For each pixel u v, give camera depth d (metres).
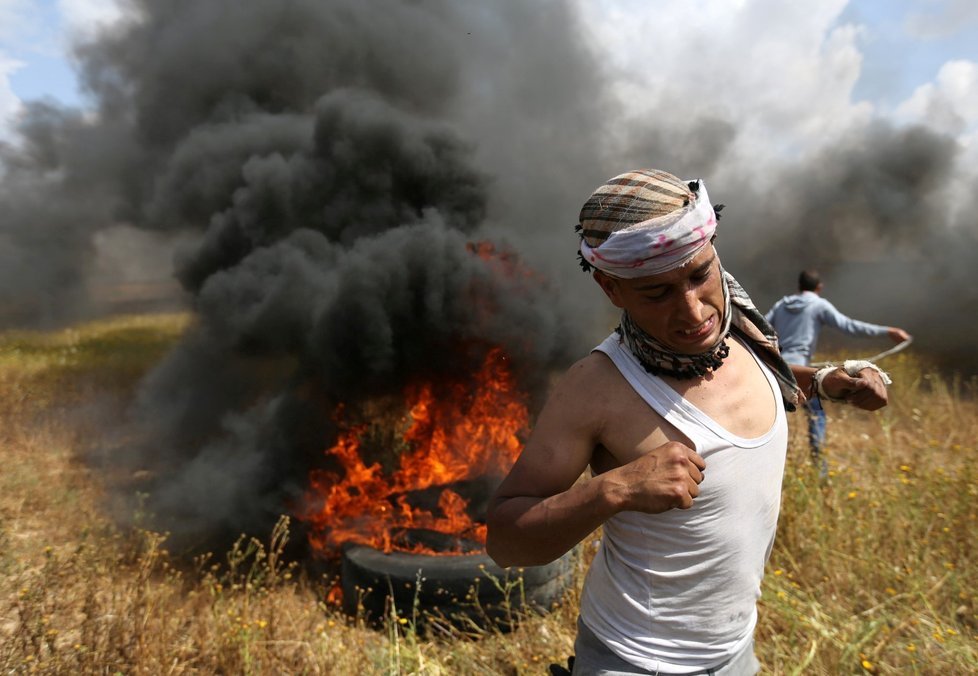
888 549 3.63
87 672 2.91
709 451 1.31
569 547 1.24
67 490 5.61
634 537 1.39
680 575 1.38
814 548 3.67
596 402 1.35
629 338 1.36
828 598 3.30
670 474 1.15
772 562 3.68
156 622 3.26
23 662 2.91
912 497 3.96
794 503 3.95
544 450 1.35
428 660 3.19
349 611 3.80
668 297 1.24
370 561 3.71
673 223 1.17
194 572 4.25
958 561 3.57
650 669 1.42
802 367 1.74
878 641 2.97
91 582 3.62
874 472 4.44
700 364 1.33
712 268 1.27
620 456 1.35
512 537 1.26
